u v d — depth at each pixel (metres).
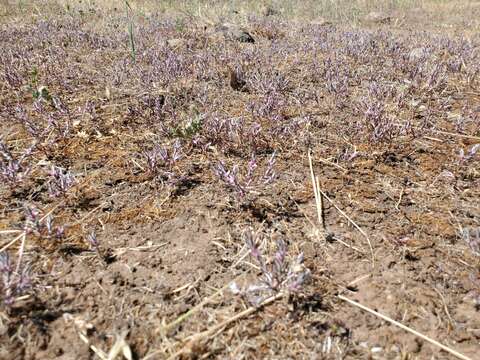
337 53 5.03
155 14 8.38
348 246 1.86
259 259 1.57
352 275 1.71
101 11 8.43
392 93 3.57
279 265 1.54
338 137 2.80
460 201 2.18
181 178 2.26
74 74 3.89
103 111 3.11
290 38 6.25
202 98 3.32
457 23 10.60
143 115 2.98
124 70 4.00
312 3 11.87
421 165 2.49
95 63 4.37
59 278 1.64
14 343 1.39
